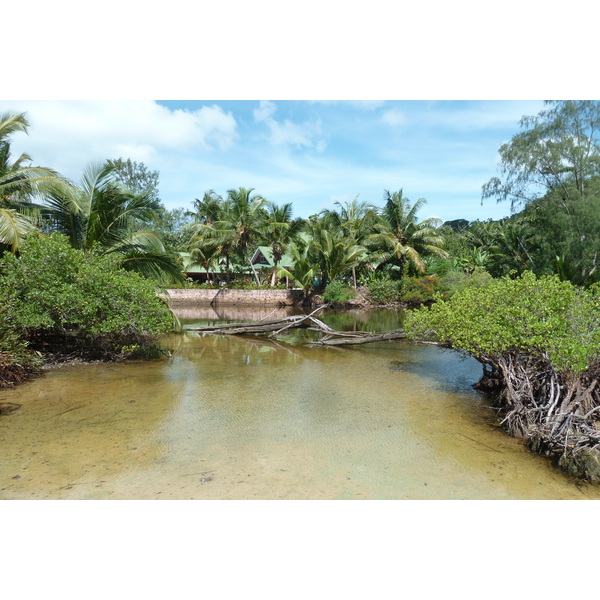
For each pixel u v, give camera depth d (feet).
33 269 30.50
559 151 76.54
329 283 98.58
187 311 86.79
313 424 21.38
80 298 30.94
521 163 81.00
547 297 21.66
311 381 30.07
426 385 29.17
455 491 14.87
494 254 99.50
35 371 30.42
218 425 21.07
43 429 20.11
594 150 76.64
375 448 18.51
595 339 18.78
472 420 22.09
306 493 14.65
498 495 14.64
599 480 15.40
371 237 101.50
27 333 32.19
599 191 75.00
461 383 29.71
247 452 17.97
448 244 143.43
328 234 96.43
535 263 85.35
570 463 16.33
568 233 73.97
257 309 91.91
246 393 26.81
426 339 31.42
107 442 18.76
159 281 45.80
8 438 19.02
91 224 40.60
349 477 15.87
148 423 21.15
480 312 23.52
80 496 14.23
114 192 41.86
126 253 42.09
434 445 18.85
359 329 59.62
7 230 32.73
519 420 20.06
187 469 16.37
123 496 14.28
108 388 27.14
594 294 23.24
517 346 21.09
